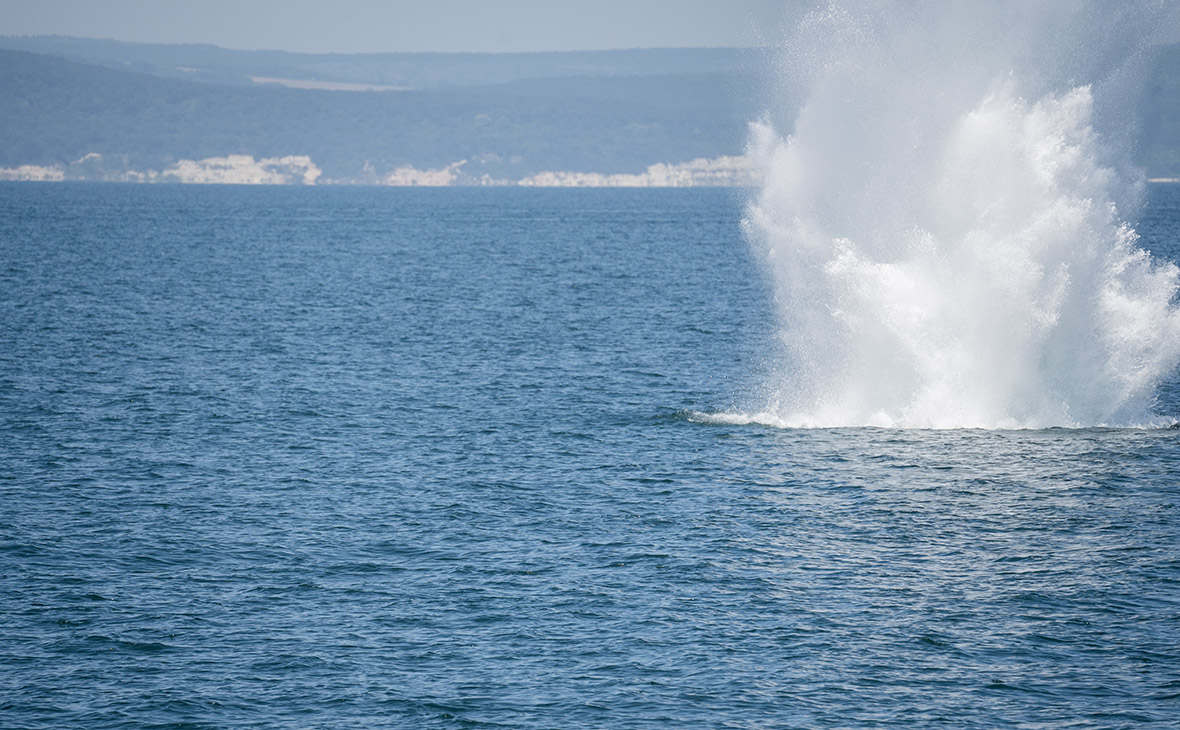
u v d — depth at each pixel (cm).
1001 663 8550
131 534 11356
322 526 11662
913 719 7750
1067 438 14750
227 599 9738
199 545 11056
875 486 12875
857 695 8081
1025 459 13812
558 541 11219
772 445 14800
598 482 13275
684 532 11450
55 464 13975
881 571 10369
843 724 7694
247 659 8625
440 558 10738
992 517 11800
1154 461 13675
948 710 7869
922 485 12875
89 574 10269
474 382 19588
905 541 11138
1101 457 13850
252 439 15400
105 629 9112
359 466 14025
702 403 17788
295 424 16325
